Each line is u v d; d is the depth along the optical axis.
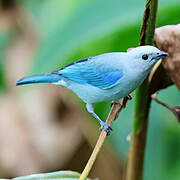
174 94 11.02
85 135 12.75
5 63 13.75
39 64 9.09
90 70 8.13
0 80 13.67
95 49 10.05
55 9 11.27
